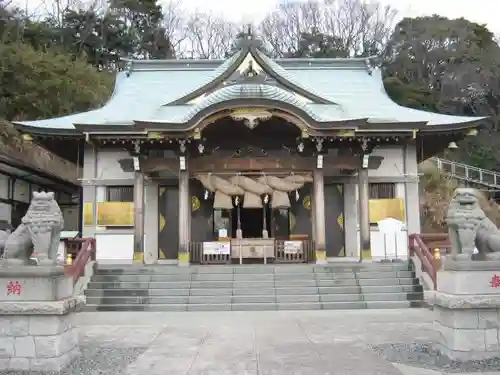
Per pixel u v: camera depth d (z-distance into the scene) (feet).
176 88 83.20
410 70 196.44
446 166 141.08
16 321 26.02
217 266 56.80
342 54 196.54
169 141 62.85
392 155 70.28
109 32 175.11
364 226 63.41
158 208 71.00
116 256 67.92
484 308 26.86
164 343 32.17
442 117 72.54
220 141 66.69
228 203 64.54
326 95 79.77
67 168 100.89
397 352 28.96
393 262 59.26
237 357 27.94
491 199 120.57
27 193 92.22
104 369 25.90
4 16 129.70
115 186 69.41
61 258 57.31
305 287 50.93
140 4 192.75
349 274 53.52
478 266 27.17
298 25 207.82
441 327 28.60
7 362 25.70
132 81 84.99
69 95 107.45
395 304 48.08
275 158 64.13
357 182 69.21
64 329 27.02
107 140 63.46
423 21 203.82
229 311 46.88
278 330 36.42
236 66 69.46
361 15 208.95
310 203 72.84
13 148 83.82
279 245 65.72
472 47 192.13
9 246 27.94
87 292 50.26
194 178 65.98
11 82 100.63
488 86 181.37
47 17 178.29
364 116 71.92
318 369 25.20
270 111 59.11
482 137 171.01
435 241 57.00
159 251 70.28
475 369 25.09
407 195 69.56
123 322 40.88
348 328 37.04
